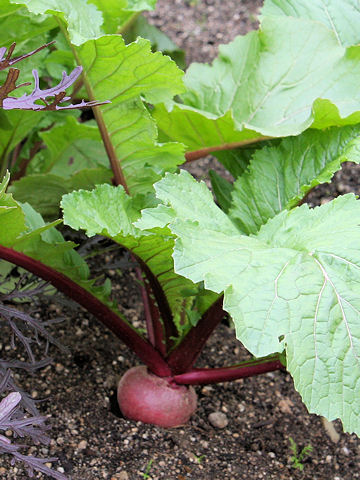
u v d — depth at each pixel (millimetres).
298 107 652
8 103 419
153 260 546
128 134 590
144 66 541
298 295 467
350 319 463
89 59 542
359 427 451
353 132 587
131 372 632
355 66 646
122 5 648
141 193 602
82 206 521
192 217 525
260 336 449
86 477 567
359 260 475
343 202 521
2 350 668
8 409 441
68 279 565
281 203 604
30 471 495
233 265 476
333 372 454
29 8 515
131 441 606
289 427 660
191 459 602
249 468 606
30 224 542
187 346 604
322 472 619
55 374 660
